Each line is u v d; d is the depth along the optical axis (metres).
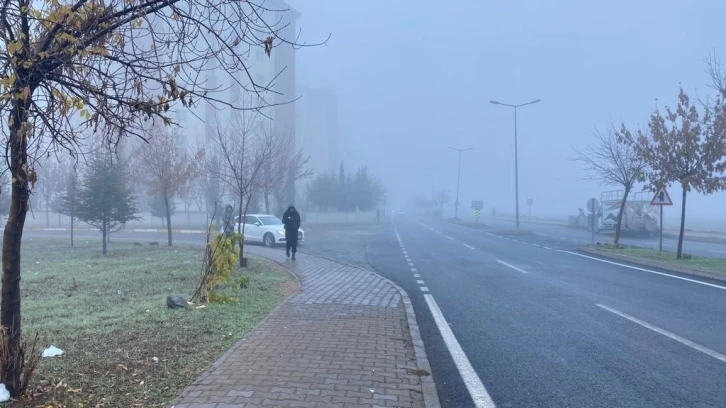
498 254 23.95
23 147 4.67
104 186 20.00
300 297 11.45
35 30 4.64
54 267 15.76
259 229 28.05
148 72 4.89
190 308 9.58
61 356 6.55
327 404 5.21
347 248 26.53
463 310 10.92
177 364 6.42
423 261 20.81
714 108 19.45
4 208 25.39
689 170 19.77
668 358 7.49
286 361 6.58
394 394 5.59
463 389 6.21
